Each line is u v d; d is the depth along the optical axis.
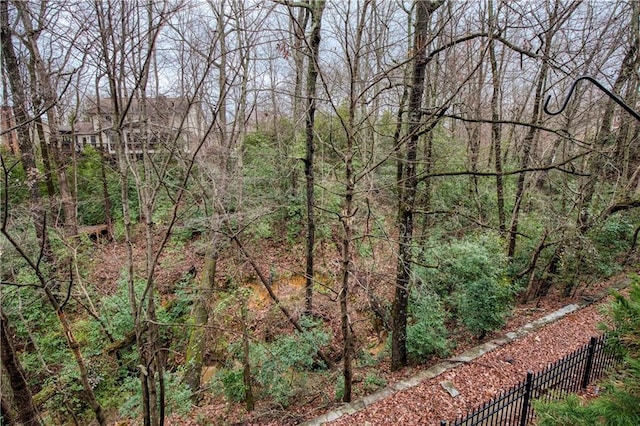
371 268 7.98
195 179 7.24
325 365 8.16
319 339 7.79
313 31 6.76
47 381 7.25
